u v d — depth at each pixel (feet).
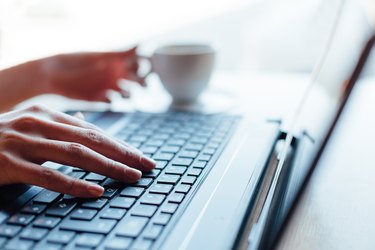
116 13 3.59
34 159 1.37
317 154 1.64
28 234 1.07
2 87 2.31
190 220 1.12
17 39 2.84
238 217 1.12
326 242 1.20
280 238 1.18
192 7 3.74
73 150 1.37
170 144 1.74
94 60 2.59
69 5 3.39
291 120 1.97
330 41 2.02
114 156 1.45
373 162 1.70
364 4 2.27
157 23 3.68
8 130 1.42
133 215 1.16
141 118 2.11
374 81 2.53
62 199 1.25
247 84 2.90
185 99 2.37
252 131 1.86
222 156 1.59
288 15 3.55
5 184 1.32
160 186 1.34
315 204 1.41
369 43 1.78
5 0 2.71
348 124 2.05
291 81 2.97
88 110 2.28
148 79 2.96
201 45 2.45
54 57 2.54
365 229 1.26
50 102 2.62
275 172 1.37
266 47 3.62
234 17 3.67
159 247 1.01
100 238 1.05
